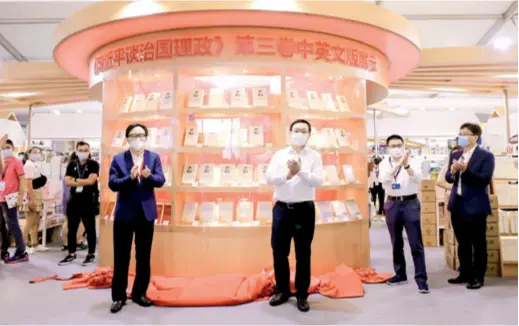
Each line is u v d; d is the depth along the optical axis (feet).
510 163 15.84
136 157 10.20
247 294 10.28
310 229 9.77
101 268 12.51
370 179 30.71
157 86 14.39
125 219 9.70
